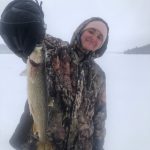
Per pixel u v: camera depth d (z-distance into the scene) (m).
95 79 1.25
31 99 1.09
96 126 1.29
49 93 1.15
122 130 2.89
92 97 1.25
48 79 1.14
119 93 4.77
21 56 1.08
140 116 3.42
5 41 1.05
